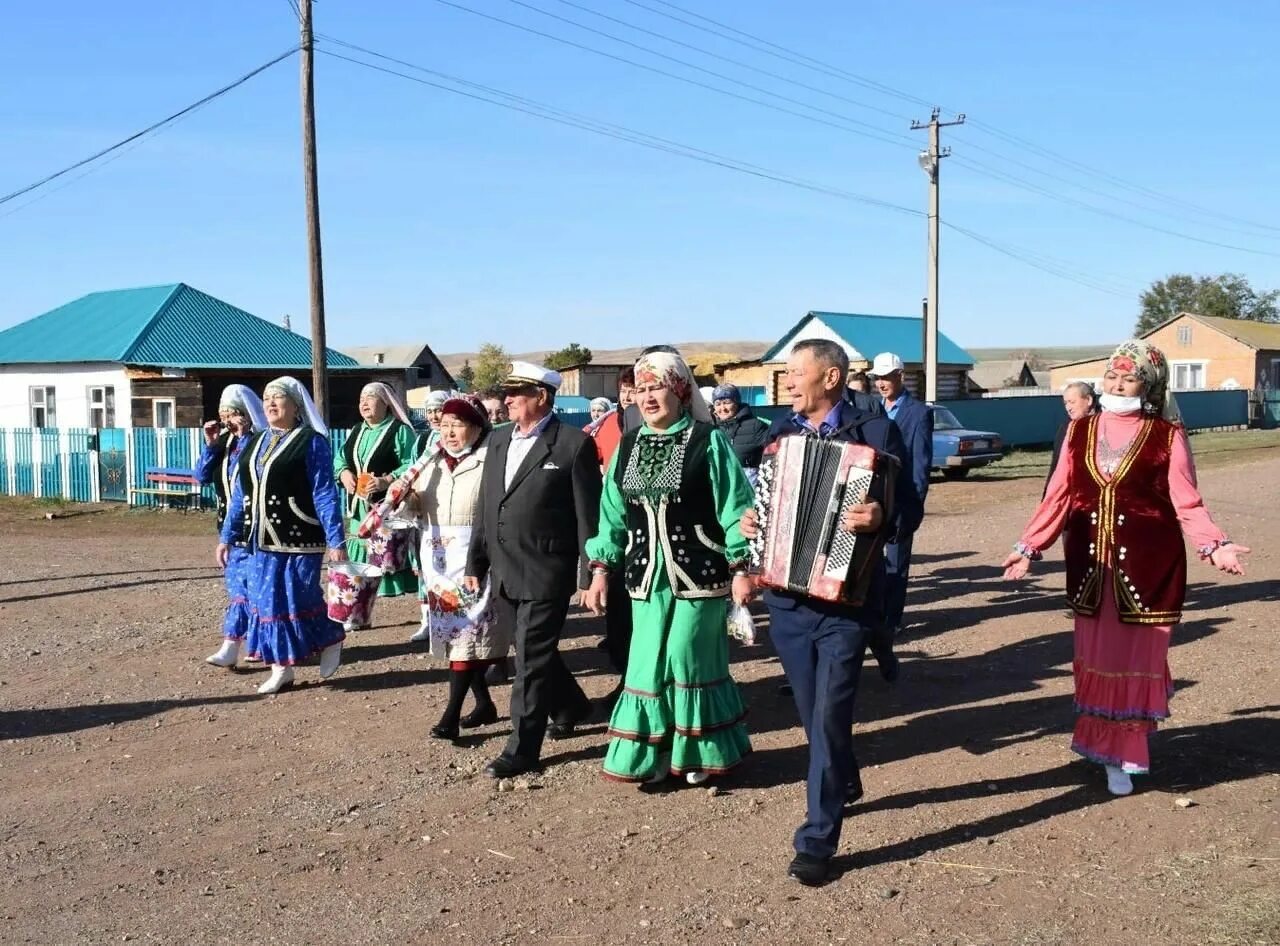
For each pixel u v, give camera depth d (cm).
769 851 471
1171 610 511
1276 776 545
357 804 534
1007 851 466
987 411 3512
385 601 1018
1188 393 4431
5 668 798
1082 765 567
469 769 579
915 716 659
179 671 782
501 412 899
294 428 720
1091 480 522
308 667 791
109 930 412
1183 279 8888
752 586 497
